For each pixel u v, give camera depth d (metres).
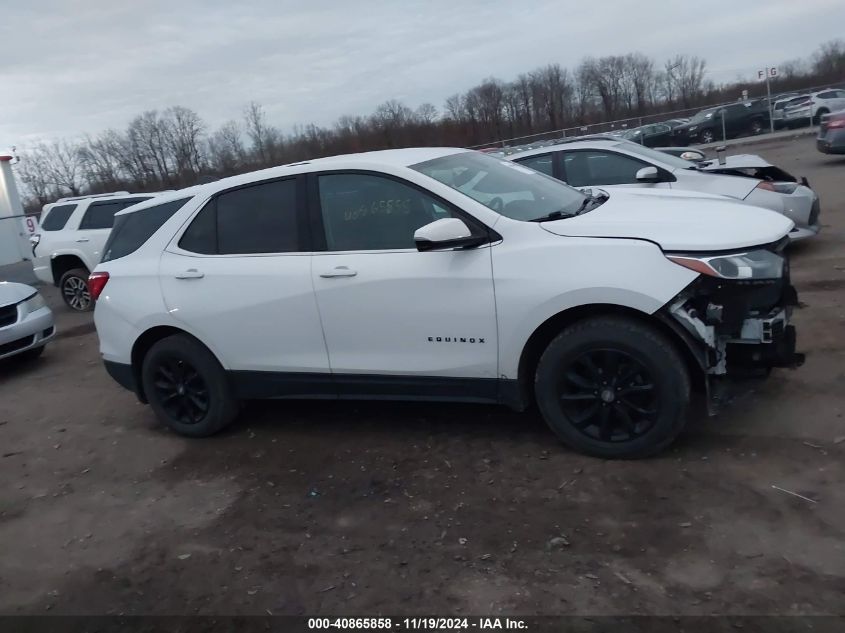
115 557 4.10
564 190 5.28
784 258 4.30
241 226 5.17
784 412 4.65
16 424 6.69
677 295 3.94
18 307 8.51
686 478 4.06
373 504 4.27
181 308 5.29
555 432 4.48
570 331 4.26
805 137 30.77
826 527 3.48
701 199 4.96
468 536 3.80
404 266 4.55
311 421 5.64
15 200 24.22
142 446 5.67
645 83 65.94
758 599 3.07
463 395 4.62
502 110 60.56
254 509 4.41
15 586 3.94
